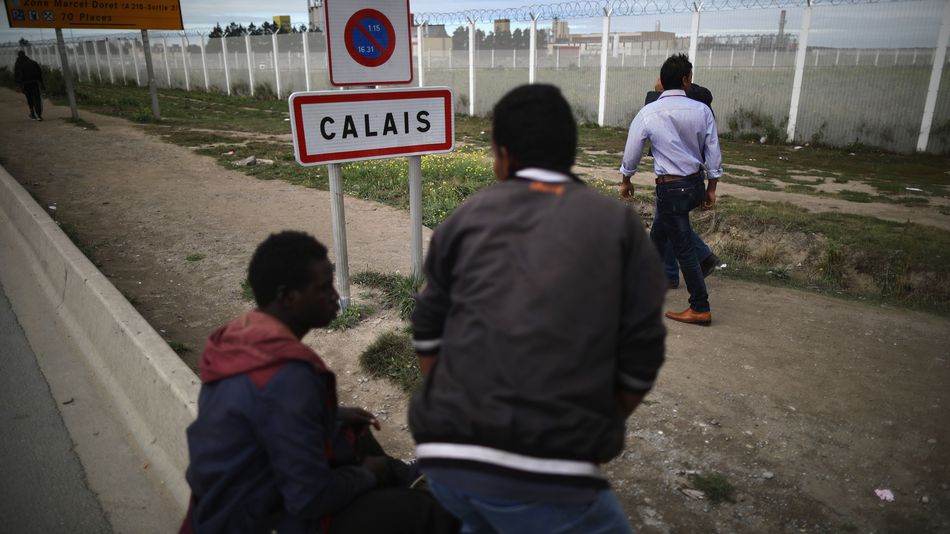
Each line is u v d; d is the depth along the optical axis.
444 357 1.46
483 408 1.33
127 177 9.93
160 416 3.23
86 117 17.81
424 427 1.43
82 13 15.91
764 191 9.00
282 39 28.52
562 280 1.35
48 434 3.48
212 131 15.92
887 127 13.55
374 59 4.18
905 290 5.44
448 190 8.42
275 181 9.74
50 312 5.05
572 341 1.33
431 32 23.39
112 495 3.02
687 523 2.72
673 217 4.46
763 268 6.13
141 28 16.78
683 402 3.65
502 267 1.39
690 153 4.34
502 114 1.57
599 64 18.91
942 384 3.86
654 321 1.43
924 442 3.27
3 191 8.01
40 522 2.84
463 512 1.49
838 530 2.67
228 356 1.71
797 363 4.12
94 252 6.34
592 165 11.42
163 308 5.03
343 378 3.87
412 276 4.91
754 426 3.41
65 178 9.74
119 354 3.80
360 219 7.50
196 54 35.47
